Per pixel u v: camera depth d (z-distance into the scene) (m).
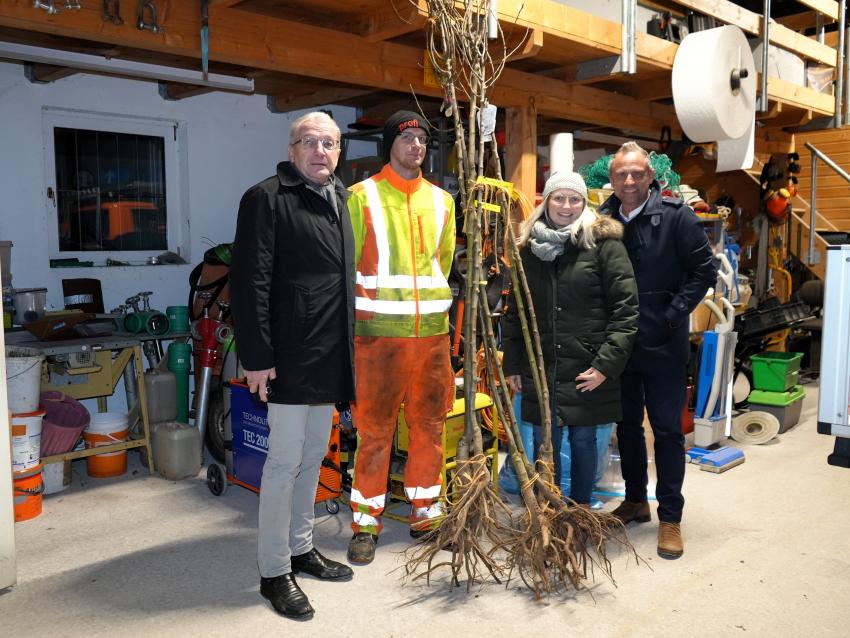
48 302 4.38
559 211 2.82
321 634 2.34
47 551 3.01
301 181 2.44
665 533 2.96
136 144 4.82
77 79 4.41
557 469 2.96
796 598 2.57
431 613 2.48
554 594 2.62
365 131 5.49
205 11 3.02
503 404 3.07
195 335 4.39
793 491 3.67
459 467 2.73
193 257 5.02
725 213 4.95
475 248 2.78
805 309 5.61
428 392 2.92
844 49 6.67
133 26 2.88
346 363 2.53
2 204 4.18
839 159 7.61
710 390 4.25
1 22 2.63
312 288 2.42
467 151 3.02
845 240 7.02
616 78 5.03
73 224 4.58
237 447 3.60
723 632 2.35
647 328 2.89
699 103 4.29
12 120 4.19
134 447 4.02
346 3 3.29
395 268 2.79
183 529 3.24
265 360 2.33
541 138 7.20
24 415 3.32
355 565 2.86
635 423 3.14
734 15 5.11
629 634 2.34
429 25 3.30
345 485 3.46
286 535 2.51
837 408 2.58
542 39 3.71
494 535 2.67
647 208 2.87
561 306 2.82
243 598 2.59
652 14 4.87
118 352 4.52
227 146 5.13
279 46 3.30
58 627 2.40
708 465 3.99
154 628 2.39
